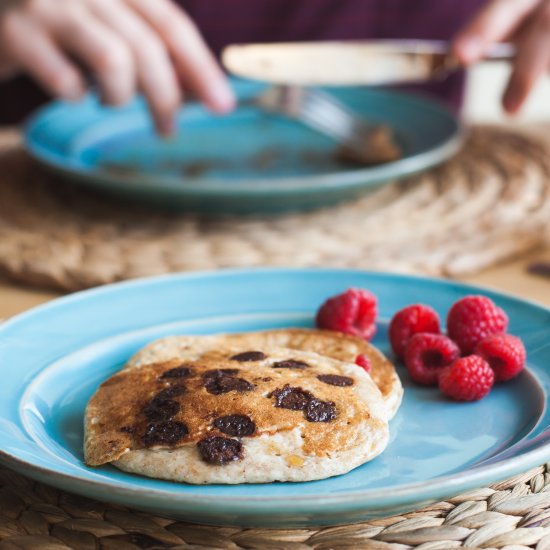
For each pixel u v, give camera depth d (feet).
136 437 1.77
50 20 2.93
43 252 2.46
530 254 2.50
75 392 1.93
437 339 1.98
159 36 3.00
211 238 2.53
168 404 1.81
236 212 2.62
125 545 1.71
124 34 2.92
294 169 2.78
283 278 2.19
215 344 1.99
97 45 2.89
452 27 3.88
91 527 1.74
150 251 2.47
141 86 2.94
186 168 2.77
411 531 1.73
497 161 2.97
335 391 1.83
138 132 3.01
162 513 1.71
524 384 1.94
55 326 2.04
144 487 1.65
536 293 2.35
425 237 2.53
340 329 2.06
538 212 2.65
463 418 1.89
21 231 2.57
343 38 3.84
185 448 1.76
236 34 3.76
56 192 2.78
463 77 4.01
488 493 1.80
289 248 2.48
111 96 2.93
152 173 2.73
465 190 2.79
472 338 2.01
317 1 3.76
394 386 1.91
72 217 2.64
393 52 2.82
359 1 3.80
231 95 3.02
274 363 1.90
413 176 2.89
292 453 1.76
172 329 2.07
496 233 2.54
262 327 2.10
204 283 2.17
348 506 1.63
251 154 2.87
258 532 1.73
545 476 1.84
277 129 3.05
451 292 2.14
